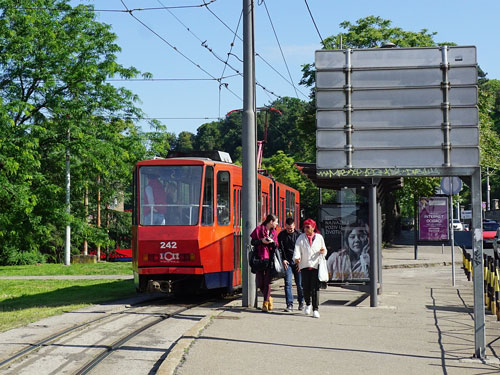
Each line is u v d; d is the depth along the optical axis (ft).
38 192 121.80
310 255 45.19
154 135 133.39
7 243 126.21
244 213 49.49
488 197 294.46
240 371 27.86
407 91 39.06
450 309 49.93
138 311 49.60
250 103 49.44
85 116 125.29
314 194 234.58
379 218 59.52
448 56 38.55
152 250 54.39
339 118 39.93
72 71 122.93
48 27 122.52
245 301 49.70
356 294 60.95
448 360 30.94
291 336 36.65
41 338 37.37
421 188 131.54
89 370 29.32
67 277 92.17
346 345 34.32
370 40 158.40
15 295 65.62
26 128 114.42
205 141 318.45
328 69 39.99
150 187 55.72
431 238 98.89
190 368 28.32
